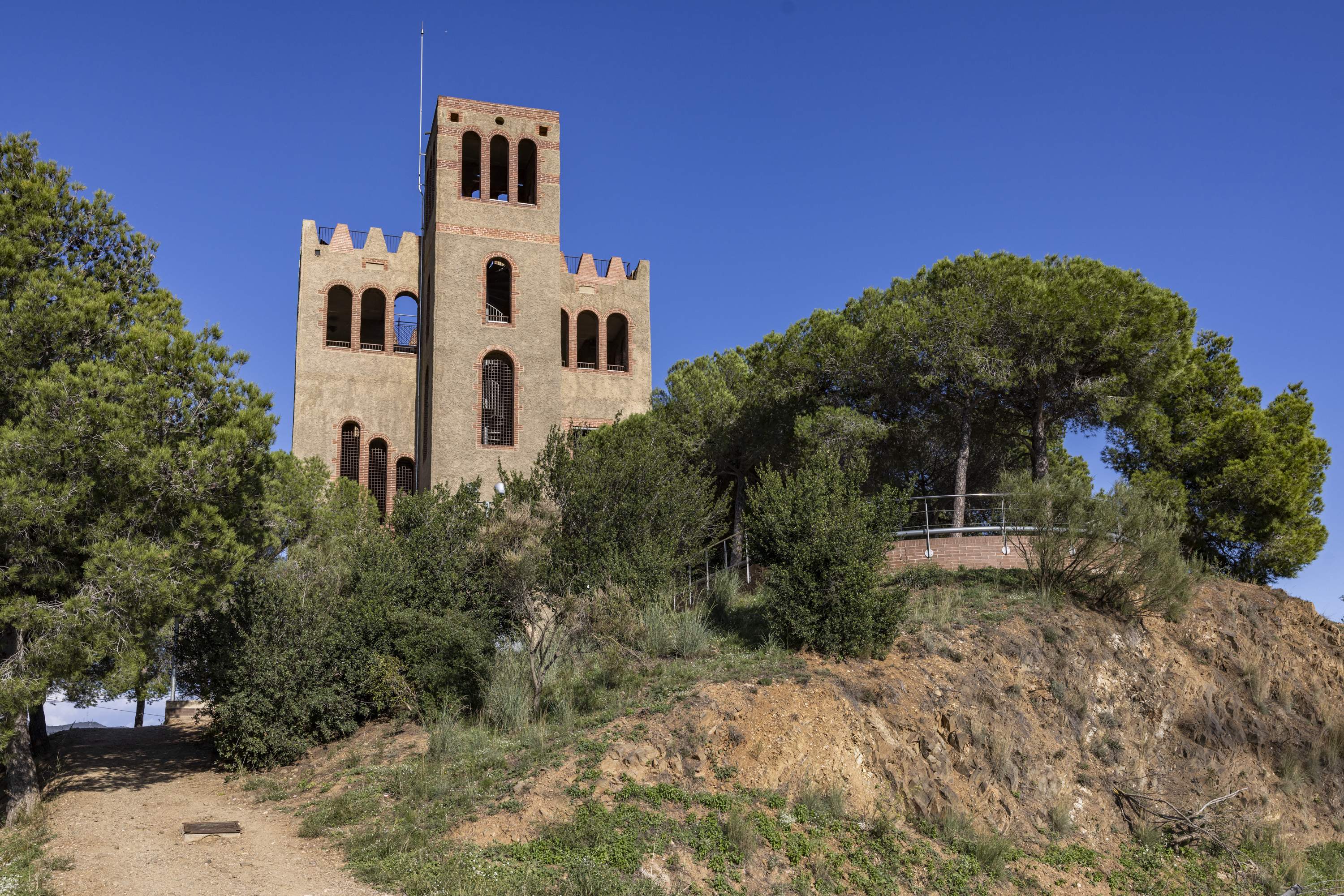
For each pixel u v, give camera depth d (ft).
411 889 38.09
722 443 108.78
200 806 52.26
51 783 57.72
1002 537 81.46
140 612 51.24
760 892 43.01
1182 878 54.85
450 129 115.03
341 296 126.62
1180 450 104.53
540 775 48.24
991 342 91.91
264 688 59.47
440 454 106.32
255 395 57.93
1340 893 55.77
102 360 53.31
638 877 41.22
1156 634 71.97
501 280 124.06
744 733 51.90
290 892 38.14
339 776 54.29
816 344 103.81
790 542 63.52
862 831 49.16
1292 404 106.11
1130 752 62.95
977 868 49.44
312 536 78.69
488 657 64.28
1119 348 88.48
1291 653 76.79
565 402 124.57
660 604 70.28
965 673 60.49
